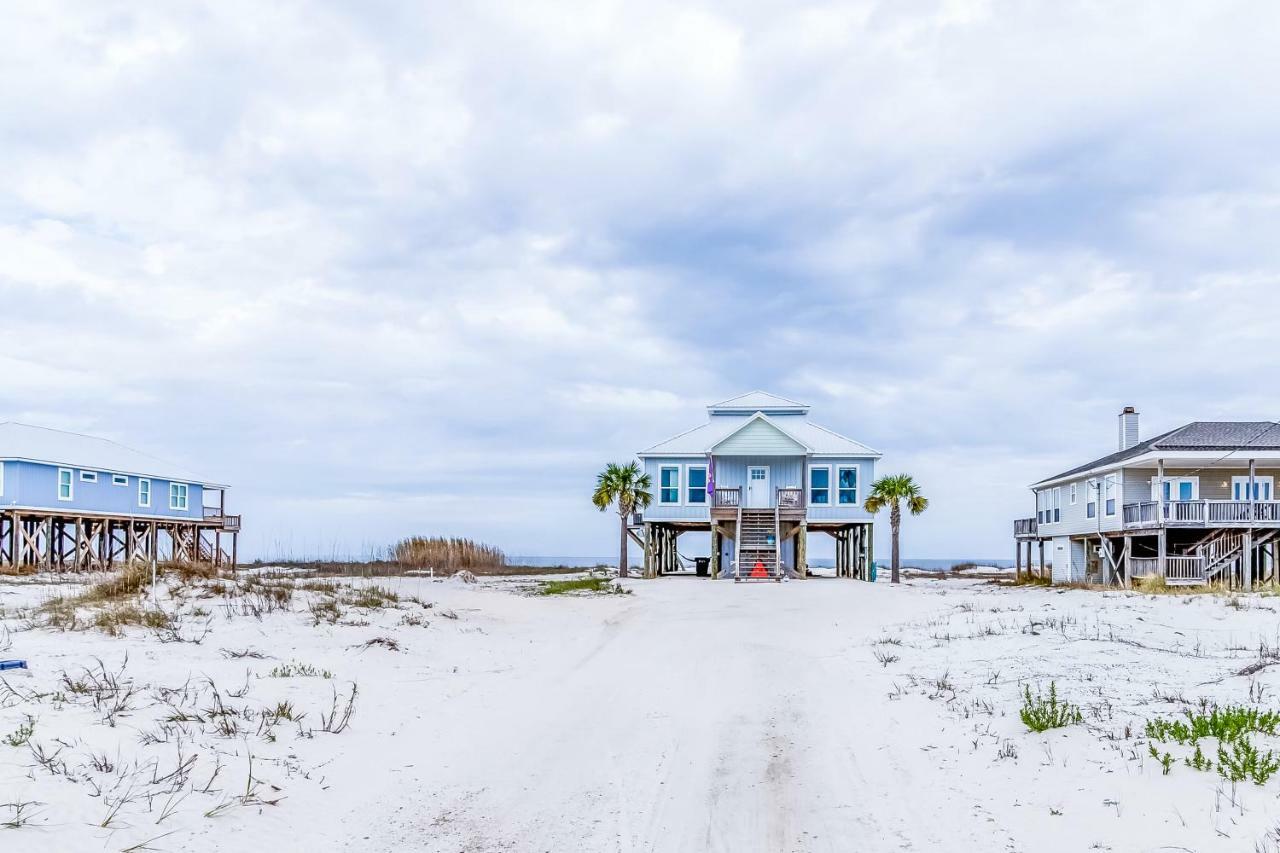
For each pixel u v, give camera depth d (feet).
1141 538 110.83
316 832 21.97
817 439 140.05
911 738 30.30
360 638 48.70
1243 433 104.83
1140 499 108.06
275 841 20.99
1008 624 54.95
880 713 34.27
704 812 24.02
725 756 29.27
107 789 21.68
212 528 168.76
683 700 38.17
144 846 19.17
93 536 140.46
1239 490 107.86
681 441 140.15
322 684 37.17
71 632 44.14
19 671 33.14
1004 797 23.76
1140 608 61.82
